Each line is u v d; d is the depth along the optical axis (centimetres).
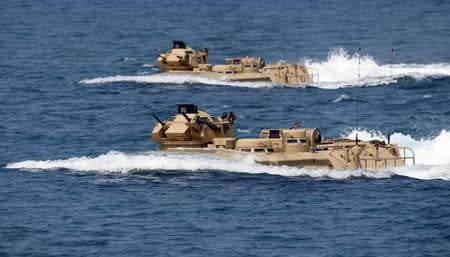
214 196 12150
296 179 12925
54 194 12269
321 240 10575
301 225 11069
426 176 13225
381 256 10125
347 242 10512
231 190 12394
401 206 11781
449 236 10694
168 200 11988
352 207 11744
